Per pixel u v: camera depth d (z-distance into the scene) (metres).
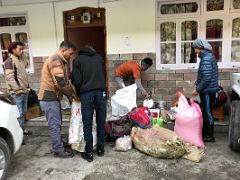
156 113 4.26
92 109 3.19
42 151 3.65
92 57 3.19
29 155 3.53
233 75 3.86
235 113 3.24
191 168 3.03
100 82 3.20
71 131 3.45
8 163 2.85
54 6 4.93
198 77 3.57
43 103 3.21
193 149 3.33
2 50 5.38
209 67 3.40
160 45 4.78
